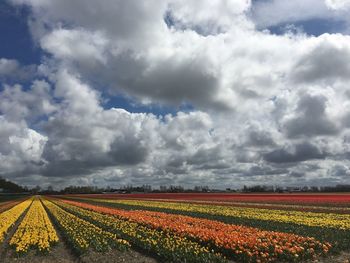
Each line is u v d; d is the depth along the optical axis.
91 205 61.50
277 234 21.64
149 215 37.66
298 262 16.92
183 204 57.75
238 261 17.30
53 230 28.28
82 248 20.11
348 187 118.38
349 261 16.16
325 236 22.47
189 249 18.31
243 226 27.58
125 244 21.55
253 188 133.12
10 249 22.05
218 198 76.25
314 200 58.62
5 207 65.12
